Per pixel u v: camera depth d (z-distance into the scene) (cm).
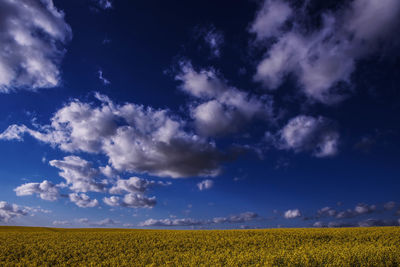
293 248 1917
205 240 2452
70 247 2139
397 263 1184
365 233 2694
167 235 2942
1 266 1595
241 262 1316
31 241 2492
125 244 2291
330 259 1251
